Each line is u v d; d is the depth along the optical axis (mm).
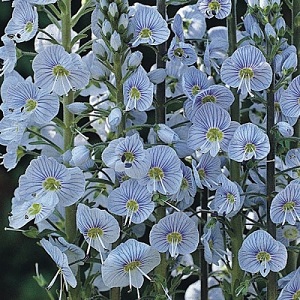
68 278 265
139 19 267
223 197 274
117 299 274
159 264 277
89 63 278
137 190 263
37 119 268
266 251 264
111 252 261
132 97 263
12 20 278
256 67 266
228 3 276
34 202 264
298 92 268
